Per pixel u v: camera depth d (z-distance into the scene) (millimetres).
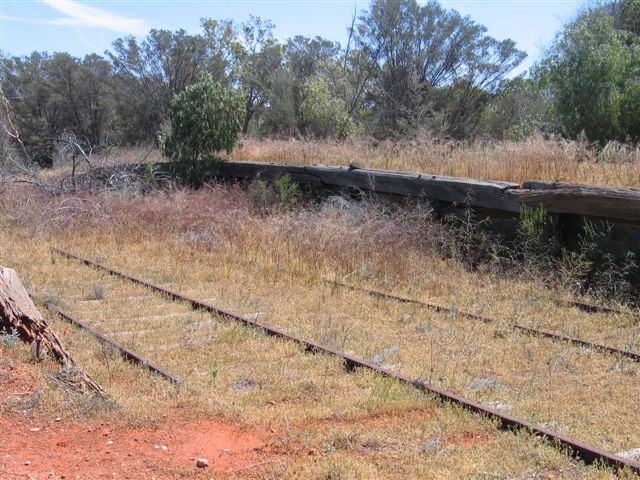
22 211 15727
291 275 11016
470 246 12453
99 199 16734
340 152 18250
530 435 5312
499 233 12414
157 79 36656
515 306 9336
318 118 30969
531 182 12016
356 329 8359
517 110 31859
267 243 12828
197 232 13930
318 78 33219
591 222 10977
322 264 11531
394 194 14453
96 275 10852
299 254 12000
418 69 31172
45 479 4484
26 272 10852
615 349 7539
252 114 37344
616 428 5629
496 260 11320
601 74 18531
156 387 6227
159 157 22469
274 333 7891
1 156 23359
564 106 19281
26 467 4617
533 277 10617
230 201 16359
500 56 32062
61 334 7758
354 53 36094
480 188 12375
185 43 36719
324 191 16250
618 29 23016
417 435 5359
